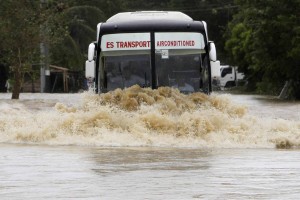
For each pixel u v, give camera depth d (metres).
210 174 21.81
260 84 98.38
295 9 77.44
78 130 33.00
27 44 74.81
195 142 31.50
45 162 24.78
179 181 20.39
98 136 32.28
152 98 35.75
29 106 57.59
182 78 39.12
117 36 39.34
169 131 32.81
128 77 39.22
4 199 17.69
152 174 21.83
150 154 27.38
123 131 32.94
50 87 116.50
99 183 20.05
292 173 22.02
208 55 39.19
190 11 160.25
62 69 115.50
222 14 158.75
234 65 123.44
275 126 33.84
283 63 79.44
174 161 25.09
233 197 17.84
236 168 23.23
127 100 35.62
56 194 18.34
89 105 35.97
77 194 18.33
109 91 38.31
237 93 108.00
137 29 39.25
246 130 33.19
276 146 30.97
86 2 136.25
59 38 77.88
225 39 144.38
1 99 72.12
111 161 25.06
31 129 33.09
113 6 141.75
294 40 76.62
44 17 75.56
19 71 75.75
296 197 17.84
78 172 22.28
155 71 39.06
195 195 18.12
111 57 39.38
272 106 61.59
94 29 129.50
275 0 77.56
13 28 74.19
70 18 117.56
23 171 22.56
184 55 39.16
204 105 36.25
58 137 32.47
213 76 39.03
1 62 78.75
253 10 79.00
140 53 39.19
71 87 120.06
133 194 18.30
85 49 128.38
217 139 31.89
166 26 39.22
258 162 24.81
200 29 39.34
